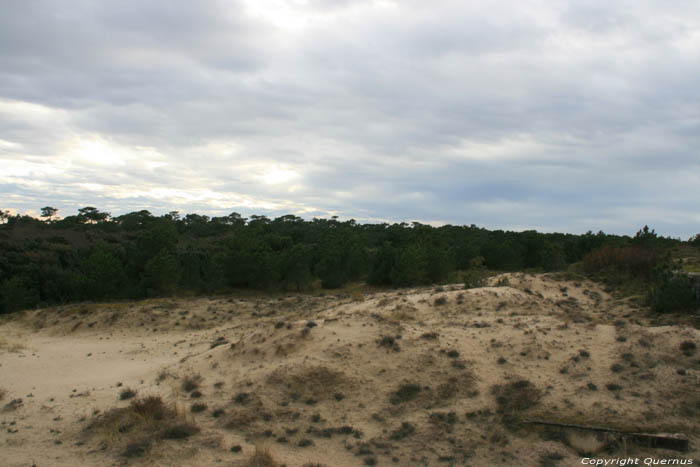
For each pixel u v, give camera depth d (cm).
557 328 1463
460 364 1251
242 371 1325
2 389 1358
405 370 1238
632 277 2925
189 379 1335
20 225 7738
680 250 3922
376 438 977
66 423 1075
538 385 1140
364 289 4191
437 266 4100
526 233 5825
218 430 1013
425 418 1044
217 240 7950
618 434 904
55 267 5041
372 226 10825
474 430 991
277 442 968
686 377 1114
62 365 1778
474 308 1988
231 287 4112
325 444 959
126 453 902
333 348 1341
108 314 2717
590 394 1087
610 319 2141
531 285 2784
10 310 3828
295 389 1178
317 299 3406
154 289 3572
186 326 2600
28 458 898
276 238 6919
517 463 870
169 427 1003
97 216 9975
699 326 1898
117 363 1817
